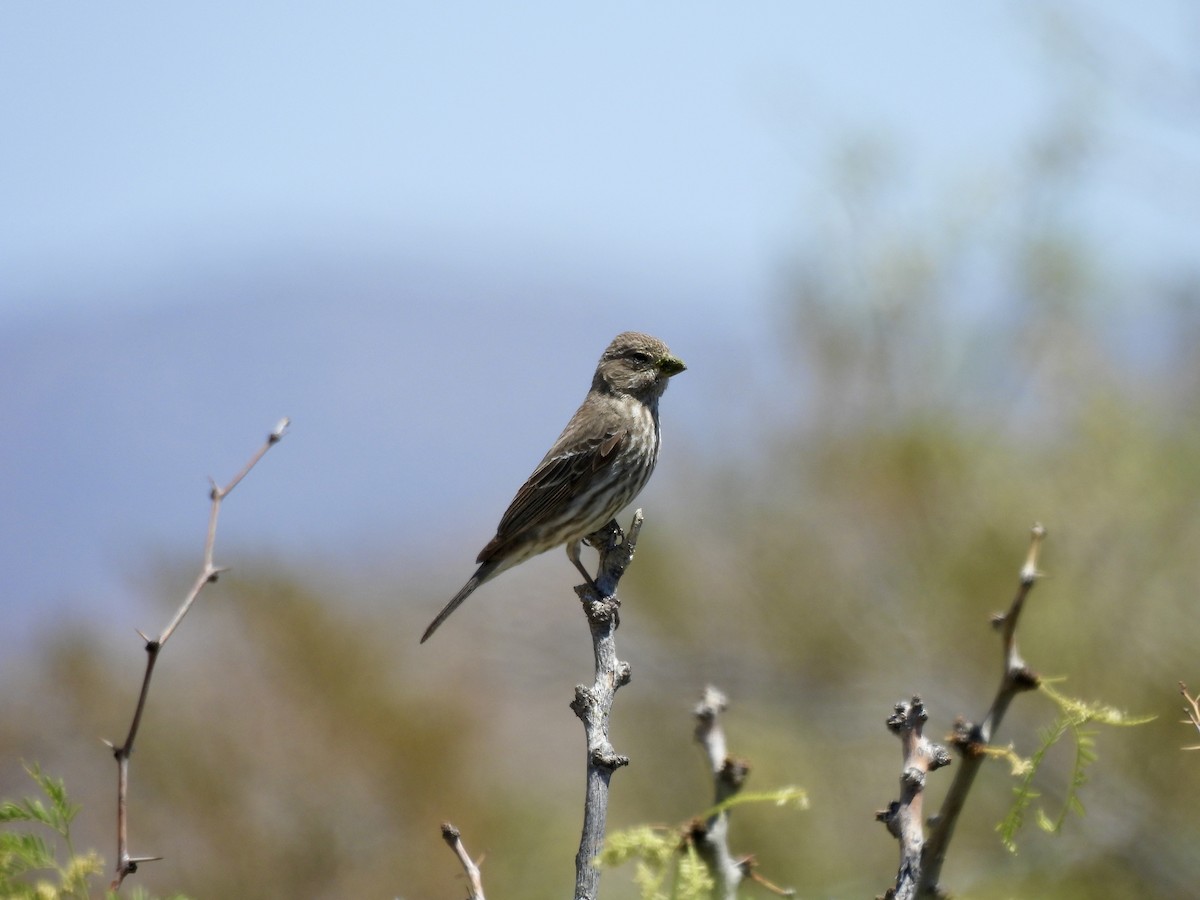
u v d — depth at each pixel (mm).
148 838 16922
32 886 6340
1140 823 13578
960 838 14055
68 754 17094
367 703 17312
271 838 16922
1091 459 15797
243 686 17438
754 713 16938
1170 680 14367
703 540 17641
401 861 16844
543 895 16641
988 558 15797
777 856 15516
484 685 18609
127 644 17797
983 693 16062
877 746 16312
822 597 16766
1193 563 15117
